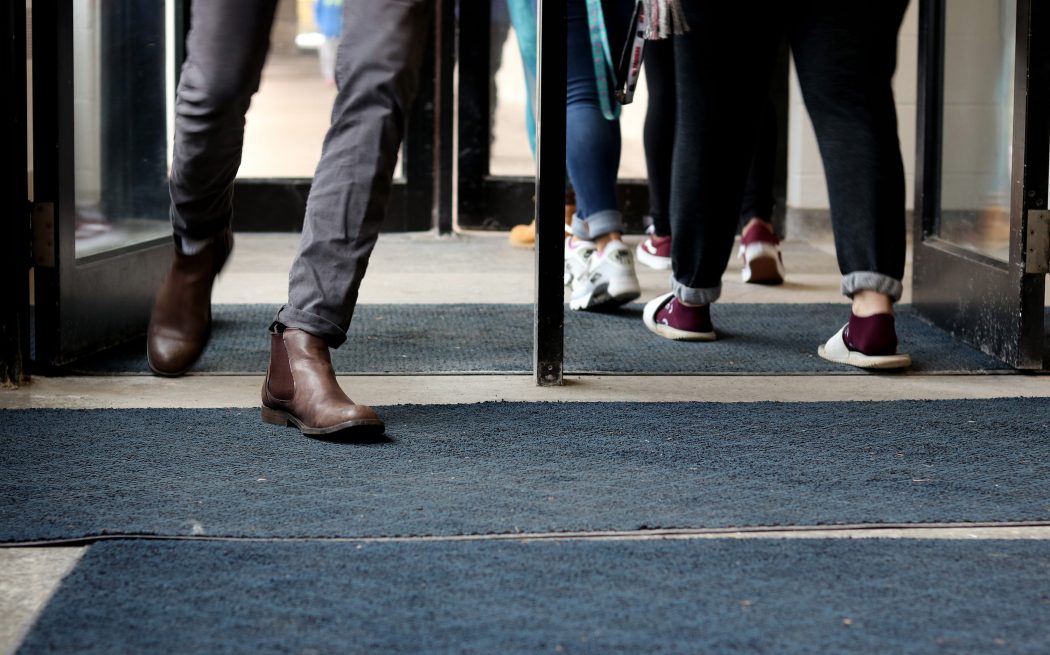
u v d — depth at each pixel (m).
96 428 2.22
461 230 5.34
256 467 2.00
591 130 3.43
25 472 1.95
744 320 3.44
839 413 2.39
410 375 2.76
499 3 5.22
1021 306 2.85
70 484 1.89
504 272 4.30
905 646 1.34
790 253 4.85
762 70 2.83
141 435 2.18
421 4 2.12
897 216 2.81
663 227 4.38
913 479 1.97
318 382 2.20
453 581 1.51
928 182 3.46
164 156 3.32
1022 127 2.80
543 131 2.59
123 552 1.60
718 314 3.53
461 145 5.27
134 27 3.11
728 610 1.43
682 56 2.83
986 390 2.69
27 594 1.51
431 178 5.22
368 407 2.18
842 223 2.82
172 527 1.69
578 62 3.43
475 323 3.35
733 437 2.21
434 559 1.59
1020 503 1.86
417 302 3.69
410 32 2.12
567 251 3.86
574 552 1.62
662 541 1.67
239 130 2.35
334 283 2.22
